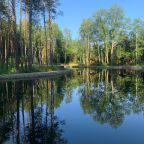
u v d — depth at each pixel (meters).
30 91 19.72
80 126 9.87
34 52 68.75
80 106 13.84
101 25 81.00
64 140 8.22
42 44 73.06
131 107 13.38
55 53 88.44
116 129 9.42
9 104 14.37
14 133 9.04
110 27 80.69
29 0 37.50
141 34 81.56
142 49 81.94
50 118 11.20
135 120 10.69
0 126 10.00
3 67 33.50
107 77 34.44
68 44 98.56
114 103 14.58
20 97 16.78
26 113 12.20
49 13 46.41
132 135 8.71
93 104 14.39
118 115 11.60
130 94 18.08
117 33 79.88
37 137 8.57
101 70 56.03
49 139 8.32
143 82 26.77
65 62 94.31
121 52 84.19
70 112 12.34
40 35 68.31
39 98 16.48
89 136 8.62
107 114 11.80
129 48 86.00
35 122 10.54
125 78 32.47
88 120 10.78
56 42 91.00
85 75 38.75
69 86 23.45
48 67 42.66
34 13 43.38
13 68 34.12
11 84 23.94
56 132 9.09
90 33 85.12
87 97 16.95
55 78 32.28
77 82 27.28
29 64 36.50
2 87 21.70
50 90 20.52
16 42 35.94
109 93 18.72
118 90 20.36
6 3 38.88
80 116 11.50
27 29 45.47
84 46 88.81
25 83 25.06
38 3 42.00
